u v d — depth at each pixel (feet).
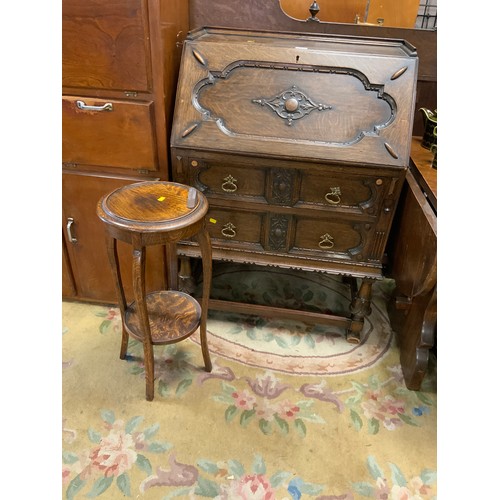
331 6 5.31
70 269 5.57
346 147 4.16
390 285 6.75
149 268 5.43
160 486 3.71
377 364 5.17
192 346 5.30
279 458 3.99
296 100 4.26
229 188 4.60
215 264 6.91
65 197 4.98
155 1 3.86
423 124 5.86
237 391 4.69
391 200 4.36
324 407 4.54
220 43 4.42
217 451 4.03
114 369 4.90
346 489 3.76
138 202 3.86
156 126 4.47
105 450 3.99
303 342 5.48
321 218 4.63
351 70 4.25
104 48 4.08
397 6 5.24
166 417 4.34
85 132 4.52
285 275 6.80
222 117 4.34
